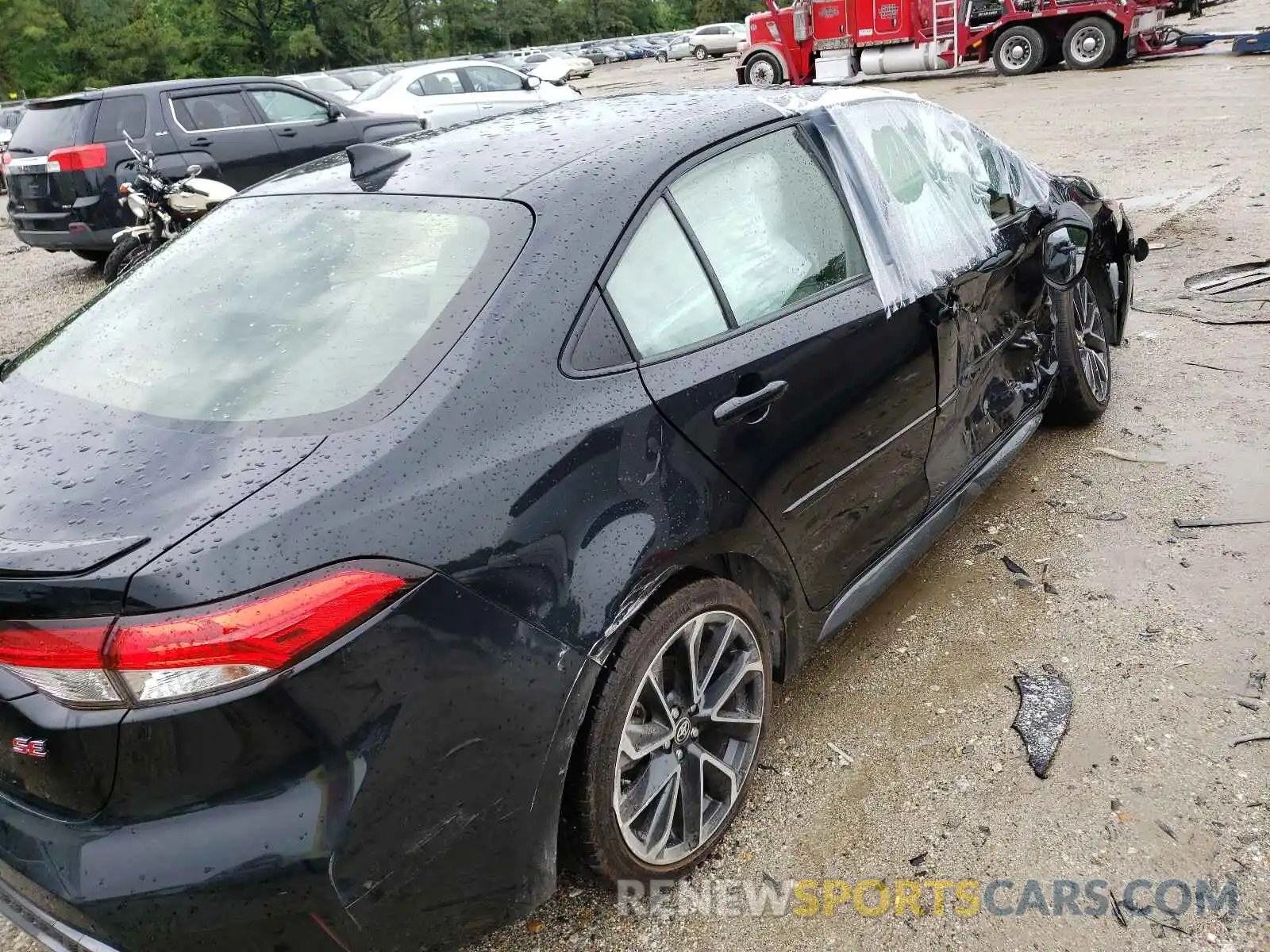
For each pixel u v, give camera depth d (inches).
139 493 69.8
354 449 71.0
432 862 70.9
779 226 104.1
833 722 110.4
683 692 89.5
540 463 76.0
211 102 386.0
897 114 130.1
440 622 69.0
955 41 698.2
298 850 64.0
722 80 1185.4
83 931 66.2
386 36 2908.5
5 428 83.7
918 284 116.0
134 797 64.2
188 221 321.4
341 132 419.8
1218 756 99.2
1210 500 145.2
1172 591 126.2
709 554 87.8
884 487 113.1
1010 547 140.7
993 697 111.5
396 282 85.3
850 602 111.2
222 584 62.4
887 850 92.9
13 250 499.2
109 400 83.6
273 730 63.4
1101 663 114.7
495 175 94.5
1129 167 362.6
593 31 3951.8
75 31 2393.0
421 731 68.5
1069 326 156.2
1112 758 100.3
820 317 102.5
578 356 81.7
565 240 85.4
